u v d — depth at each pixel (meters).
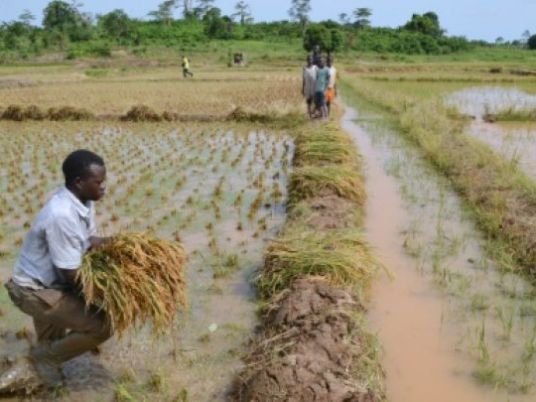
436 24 73.94
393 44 61.38
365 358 3.84
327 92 14.35
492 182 8.16
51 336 3.76
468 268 5.68
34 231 3.34
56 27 62.47
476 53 62.19
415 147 11.72
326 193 7.59
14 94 22.06
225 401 3.62
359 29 69.38
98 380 3.84
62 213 3.23
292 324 4.24
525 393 3.73
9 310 4.84
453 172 9.29
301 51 56.41
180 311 4.77
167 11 73.12
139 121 15.60
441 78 30.59
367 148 11.74
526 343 4.24
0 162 10.39
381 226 6.99
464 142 11.14
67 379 3.85
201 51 54.41
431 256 5.99
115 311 3.40
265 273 5.22
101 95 21.62
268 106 16.94
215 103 18.55
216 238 6.55
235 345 4.27
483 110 18.16
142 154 11.12
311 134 11.16
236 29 68.31
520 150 11.49
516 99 21.55
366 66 41.16
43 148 11.73
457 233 6.67
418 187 8.73
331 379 3.55
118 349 4.20
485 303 4.94
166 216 7.17
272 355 3.85
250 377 3.71
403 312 4.81
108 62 46.06
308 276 4.90
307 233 5.82
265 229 6.83
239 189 8.59
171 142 12.33
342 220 6.72
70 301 3.45
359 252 5.41
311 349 3.87
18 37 55.19
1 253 6.07
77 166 3.29
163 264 3.64
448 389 3.78
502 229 6.42
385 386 3.76
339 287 4.82
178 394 3.62
